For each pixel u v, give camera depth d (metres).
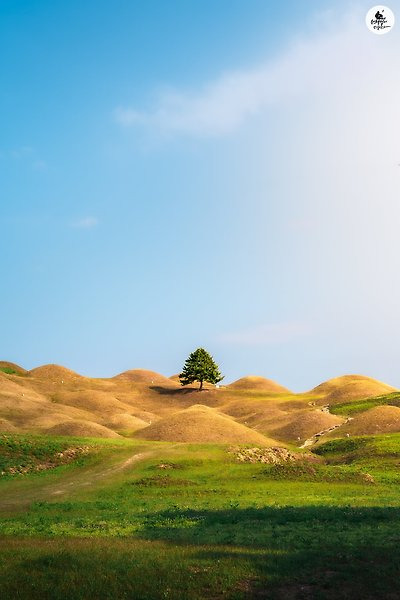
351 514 33.59
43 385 146.88
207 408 98.50
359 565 20.61
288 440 99.81
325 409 125.19
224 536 27.36
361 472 56.97
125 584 18.89
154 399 154.75
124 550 22.95
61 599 17.92
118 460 60.62
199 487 50.44
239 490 49.34
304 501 42.56
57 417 100.00
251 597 18.12
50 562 20.69
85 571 19.86
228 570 19.98
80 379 168.50
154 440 82.12
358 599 17.83
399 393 129.12
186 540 26.30
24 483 52.31
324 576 19.59
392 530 28.16
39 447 62.81
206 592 18.53
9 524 34.22
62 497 46.59
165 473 55.16
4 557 21.62
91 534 29.44
